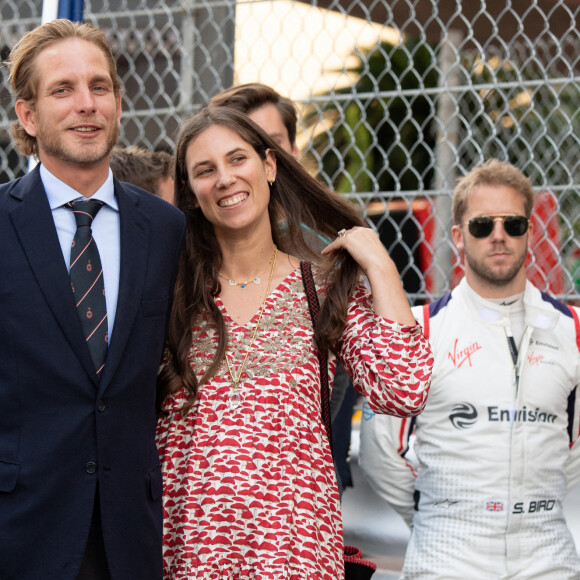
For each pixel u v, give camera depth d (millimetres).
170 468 2641
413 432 3369
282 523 2516
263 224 2789
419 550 3166
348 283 2732
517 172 3318
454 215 3381
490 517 3088
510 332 3193
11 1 4695
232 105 3711
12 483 2408
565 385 3203
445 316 3271
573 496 3670
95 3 5590
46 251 2479
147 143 4434
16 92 2566
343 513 3889
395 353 2574
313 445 2623
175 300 2707
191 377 2627
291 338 2674
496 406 3141
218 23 4594
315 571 2518
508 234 3211
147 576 2508
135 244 2600
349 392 3656
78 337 2451
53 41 2521
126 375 2502
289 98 3846
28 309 2432
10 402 2428
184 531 2547
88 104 2484
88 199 2578
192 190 2783
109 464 2467
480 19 5859
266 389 2602
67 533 2418
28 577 2412
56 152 2512
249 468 2547
